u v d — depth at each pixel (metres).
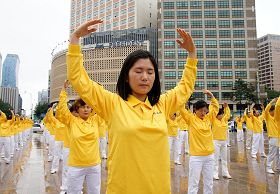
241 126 22.30
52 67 101.75
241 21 72.12
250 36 71.75
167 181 2.25
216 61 71.81
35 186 7.85
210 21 72.38
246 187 7.46
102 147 13.21
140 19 89.19
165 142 2.29
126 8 90.25
